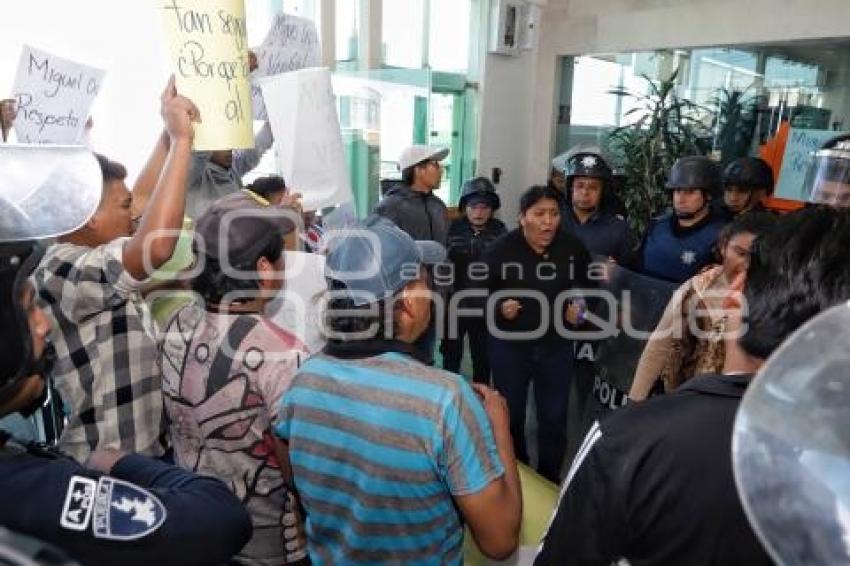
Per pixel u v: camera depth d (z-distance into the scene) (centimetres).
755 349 60
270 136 251
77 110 148
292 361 95
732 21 408
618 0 472
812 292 56
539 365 232
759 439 38
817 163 171
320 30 379
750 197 226
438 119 508
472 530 84
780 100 412
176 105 111
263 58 190
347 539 87
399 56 460
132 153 279
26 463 54
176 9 115
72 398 100
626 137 448
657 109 429
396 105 378
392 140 381
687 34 433
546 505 148
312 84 168
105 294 96
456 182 527
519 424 236
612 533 63
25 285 52
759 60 416
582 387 261
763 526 37
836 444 37
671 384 160
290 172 170
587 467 66
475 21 498
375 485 83
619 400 214
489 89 505
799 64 399
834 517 36
